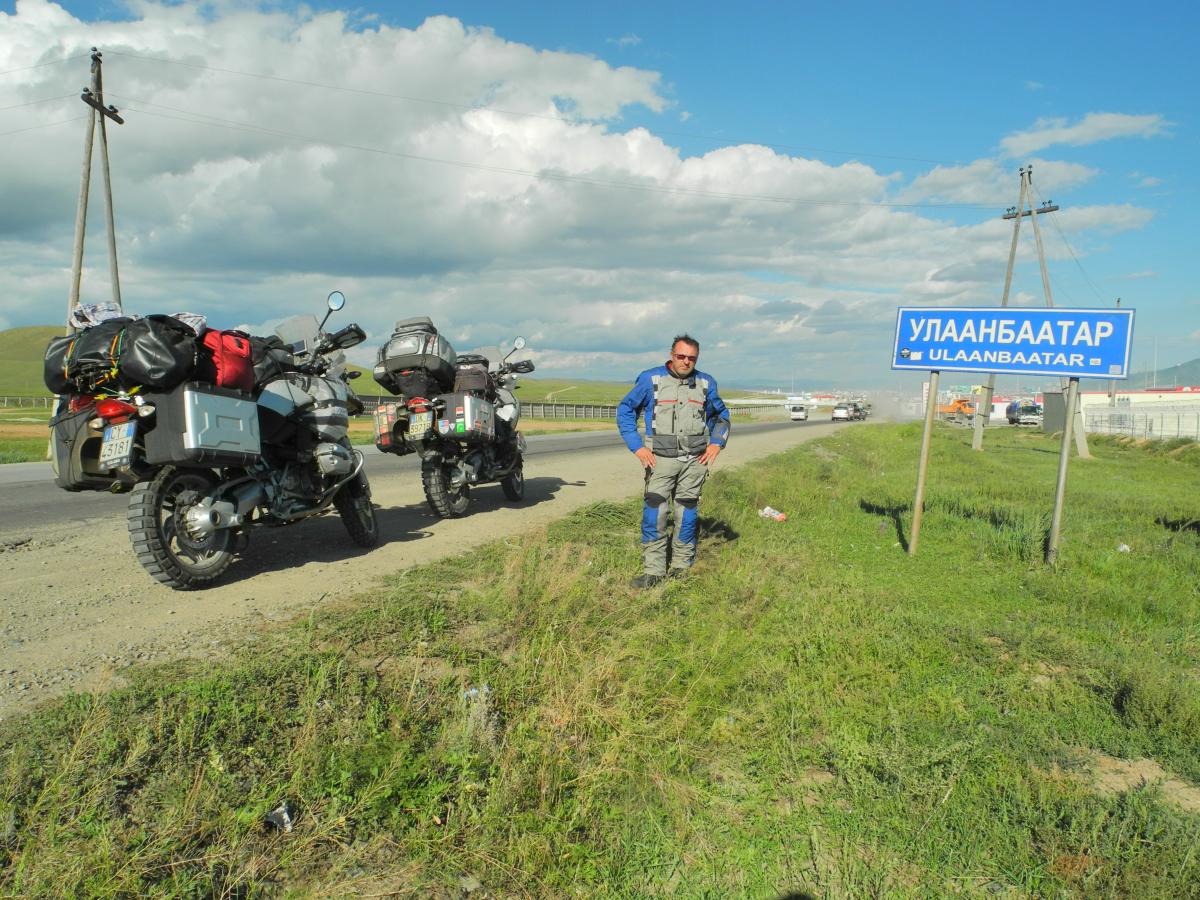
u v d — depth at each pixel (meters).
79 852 2.35
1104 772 3.32
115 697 3.31
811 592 5.66
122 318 5.27
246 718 3.18
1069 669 4.43
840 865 2.61
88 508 9.18
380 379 8.84
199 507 5.28
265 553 6.64
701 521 8.29
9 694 3.47
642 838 2.75
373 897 2.37
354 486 6.78
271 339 6.33
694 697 3.75
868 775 3.13
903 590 6.13
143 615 4.72
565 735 3.32
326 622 4.53
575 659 4.01
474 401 8.38
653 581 5.79
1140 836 2.77
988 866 2.63
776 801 3.02
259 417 5.74
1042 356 7.09
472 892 2.44
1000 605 5.81
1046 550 7.51
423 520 8.54
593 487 11.89
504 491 10.05
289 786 2.77
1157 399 73.38
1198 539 8.66
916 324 7.60
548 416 62.62
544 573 5.34
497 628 4.54
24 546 6.88
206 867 2.39
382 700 3.46
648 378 5.95
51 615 4.70
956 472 17.34
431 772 2.94
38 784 2.68
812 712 3.67
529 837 2.64
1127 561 7.28
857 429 45.59
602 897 2.46
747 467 15.05
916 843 2.73
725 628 4.64
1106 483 16.66
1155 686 3.87
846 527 8.95
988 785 3.10
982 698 3.95
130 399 5.02
